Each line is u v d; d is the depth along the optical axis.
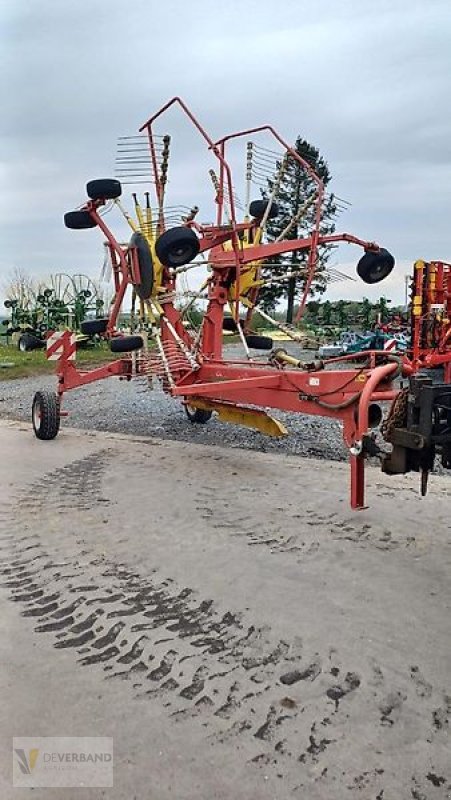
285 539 5.09
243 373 6.93
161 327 8.47
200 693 3.10
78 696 3.07
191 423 10.11
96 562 4.66
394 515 5.61
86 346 23.58
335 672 3.27
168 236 6.71
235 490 6.40
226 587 4.23
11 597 4.11
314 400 5.85
